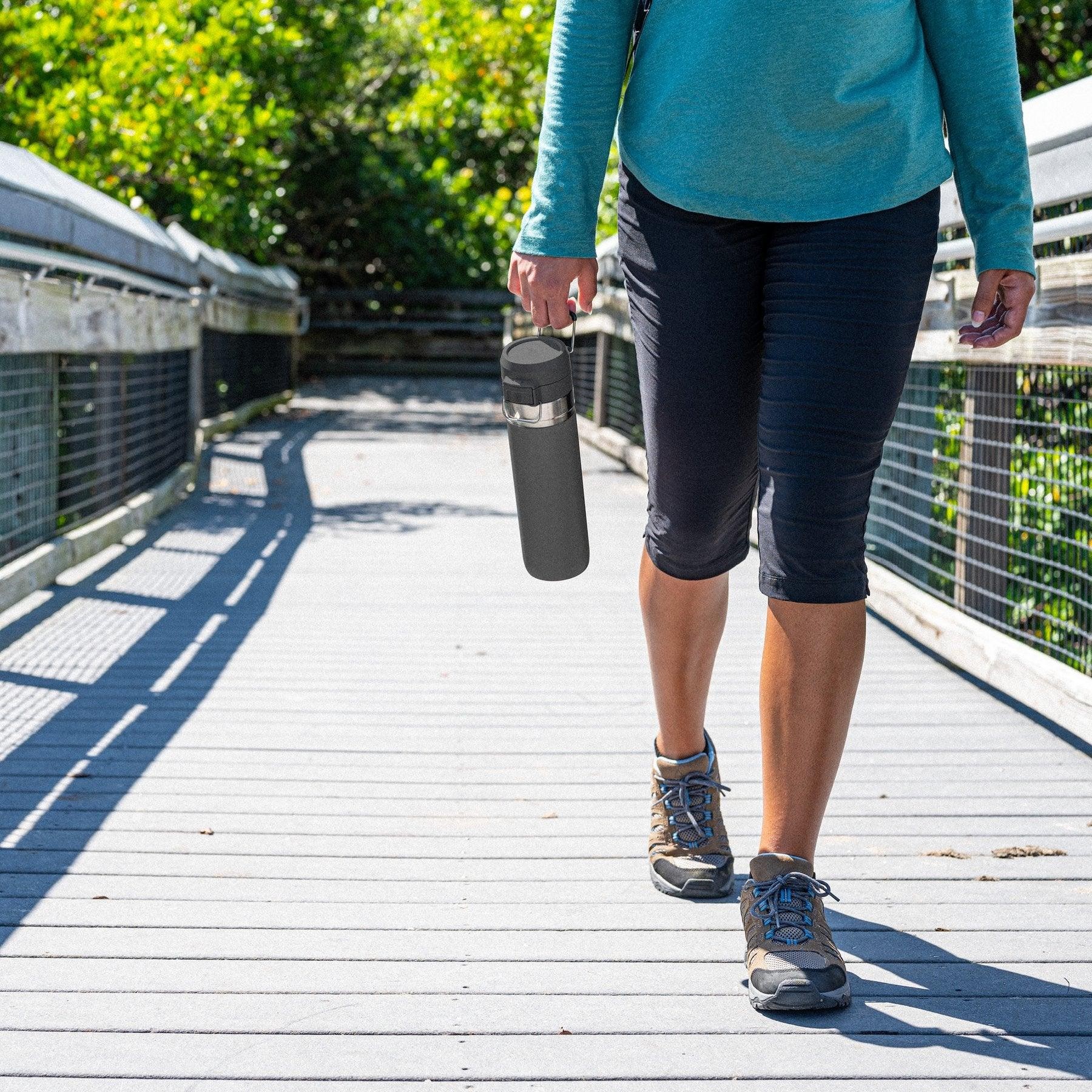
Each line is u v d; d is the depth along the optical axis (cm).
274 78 1402
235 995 179
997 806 263
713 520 193
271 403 1323
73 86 794
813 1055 165
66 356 518
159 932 199
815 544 174
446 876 222
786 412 173
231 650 387
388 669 369
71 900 210
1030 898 217
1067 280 308
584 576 523
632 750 297
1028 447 369
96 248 504
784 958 176
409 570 526
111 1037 167
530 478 190
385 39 1748
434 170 1365
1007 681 332
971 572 387
